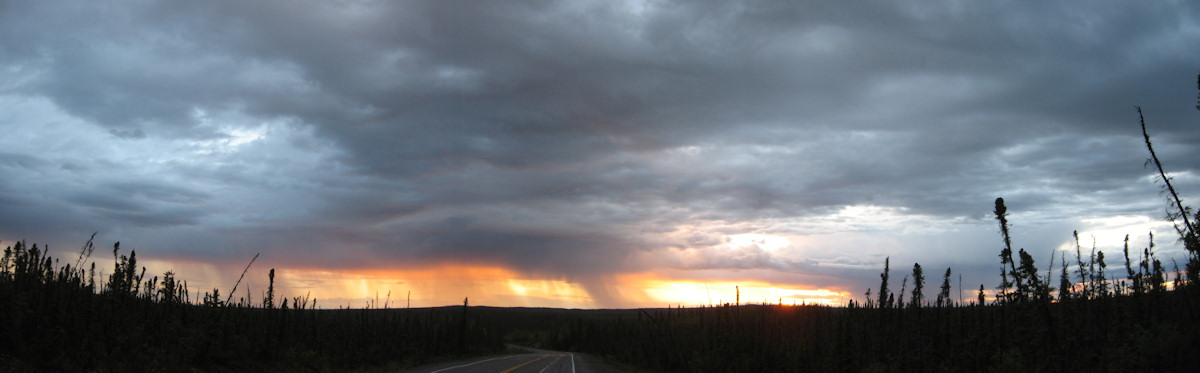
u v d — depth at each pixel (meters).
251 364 35.41
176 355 27.45
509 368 43.88
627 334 116.44
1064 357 26.62
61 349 24.02
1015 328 29.31
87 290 28.45
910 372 36.84
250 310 43.84
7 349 22.89
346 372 43.06
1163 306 29.44
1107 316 30.16
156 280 34.44
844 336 42.06
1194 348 22.22
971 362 32.75
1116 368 23.33
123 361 25.09
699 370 57.50
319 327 54.56
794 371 47.75
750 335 56.19
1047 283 28.72
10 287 24.56
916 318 46.59
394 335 68.88
